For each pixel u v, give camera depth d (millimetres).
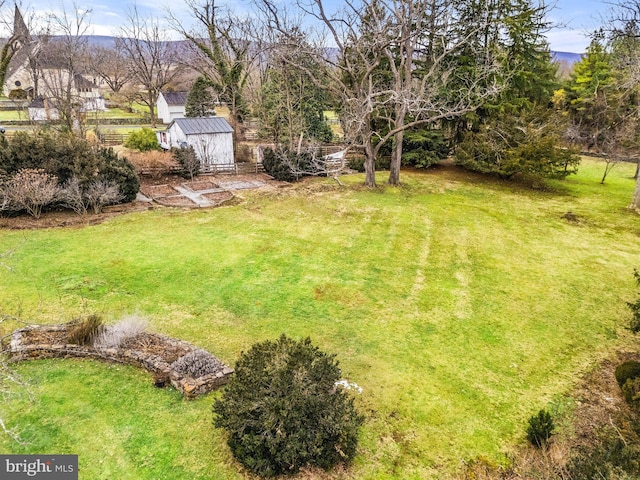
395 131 18141
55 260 11336
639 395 6414
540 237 14461
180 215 15656
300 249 12930
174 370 6844
